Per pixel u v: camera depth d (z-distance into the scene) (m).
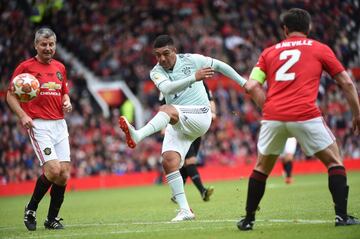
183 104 25.31
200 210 30.20
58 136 24.52
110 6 101.06
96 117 81.94
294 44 19.98
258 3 97.69
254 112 83.56
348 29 89.44
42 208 38.66
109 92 87.94
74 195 57.62
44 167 23.88
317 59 19.69
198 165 75.81
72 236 21.12
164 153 25.52
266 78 20.39
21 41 88.56
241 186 52.97
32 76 23.92
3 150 71.94
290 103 19.42
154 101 85.69
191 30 96.44
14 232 23.81
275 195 38.09
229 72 25.31
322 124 19.47
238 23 97.19
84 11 99.44
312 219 23.00
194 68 25.30
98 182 72.19
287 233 19.17
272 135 19.77
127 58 92.69
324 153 19.58
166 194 49.34
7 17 90.94
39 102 24.11
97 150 75.62
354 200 30.78
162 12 100.38
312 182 53.62
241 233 19.69
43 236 21.58
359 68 87.00
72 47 95.31
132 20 99.81
